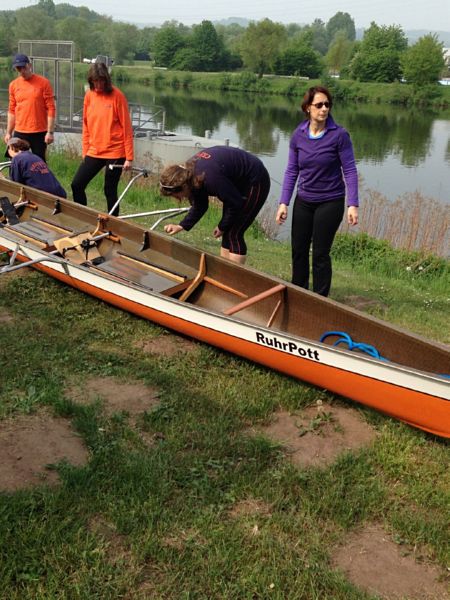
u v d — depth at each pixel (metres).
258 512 2.95
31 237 5.98
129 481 3.04
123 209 9.39
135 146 18.55
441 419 3.37
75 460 3.21
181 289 5.10
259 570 2.61
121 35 99.81
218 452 3.32
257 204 4.86
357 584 2.61
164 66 95.75
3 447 3.26
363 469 3.27
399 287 6.89
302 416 3.79
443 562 2.73
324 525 2.90
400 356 3.95
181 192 4.39
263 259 7.26
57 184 6.92
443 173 24.83
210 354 4.43
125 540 2.71
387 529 2.91
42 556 2.59
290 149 4.90
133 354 4.39
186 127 36.22
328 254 4.91
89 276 5.00
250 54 87.81
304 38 92.31
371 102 70.56
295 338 3.76
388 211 10.68
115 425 3.51
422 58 67.94
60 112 18.75
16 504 2.81
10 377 3.92
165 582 2.53
